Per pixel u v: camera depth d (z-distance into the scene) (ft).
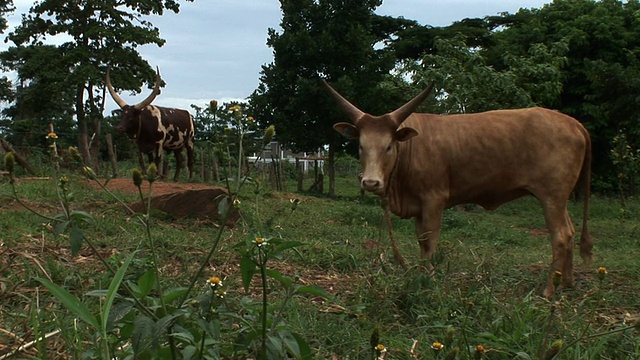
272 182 65.16
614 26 69.51
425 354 11.21
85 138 78.48
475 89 47.09
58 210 25.84
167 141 49.19
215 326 7.38
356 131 19.48
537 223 45.65
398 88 57.72
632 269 21.70
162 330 6.94
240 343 8.36
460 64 48.52
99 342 9.84
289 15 68.13
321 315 13.51
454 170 19.33
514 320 13.20
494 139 19.21
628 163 49.57
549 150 19.01
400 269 18.10
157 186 37.09
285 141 67.87
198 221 26.84
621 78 58.49
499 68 70.85
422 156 19.15
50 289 6.30
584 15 70.74
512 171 19.30
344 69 67.36
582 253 20.25
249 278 8.00
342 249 21.53
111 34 74.38
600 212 52.11
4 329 11.57
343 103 19.53
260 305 12.94
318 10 67.26
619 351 11.73
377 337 7.77
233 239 22.63
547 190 19.03
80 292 14.46
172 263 18.33
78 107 77.82
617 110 59.88
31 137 76.38
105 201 28.68
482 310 13.52
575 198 62.03
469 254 23.25
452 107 47.91
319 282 17.84
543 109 19.72
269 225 11.30
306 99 65.36
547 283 18.47
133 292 8.13
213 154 9.34
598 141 70.69
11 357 9.73
